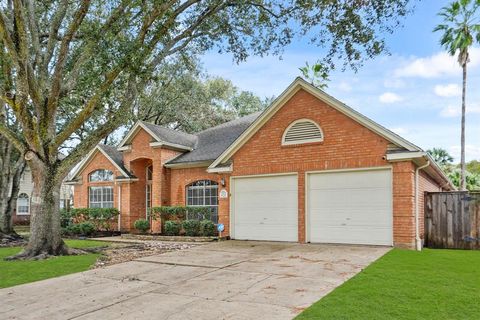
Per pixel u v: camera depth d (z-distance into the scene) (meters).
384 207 11.73
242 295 6.42
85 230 18.89
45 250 11.46
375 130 11.80
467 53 24.72
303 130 13.16
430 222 13.03
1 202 17.58
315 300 5.98
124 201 19.44
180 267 9.16
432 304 5.61
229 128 20.58
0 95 10.69
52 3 13.34
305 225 12.93
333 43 12.39
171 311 5.63
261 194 14.12
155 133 18.61
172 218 17.73
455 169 29.97
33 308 6.03
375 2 11.23
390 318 5.00
